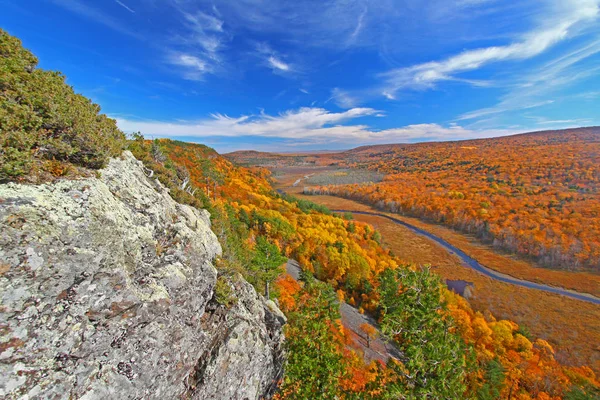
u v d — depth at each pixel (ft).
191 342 37.55
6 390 20.35
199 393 36.88
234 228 153.69
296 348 61.05
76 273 25.31
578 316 213.87
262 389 51.34
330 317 65.31
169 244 40.04
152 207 41.16
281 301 110.73
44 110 30.22
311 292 68.95
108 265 27.96
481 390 94.22
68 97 36.22
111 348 27.40
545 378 138.82
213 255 55.52
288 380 56.03
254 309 58.23
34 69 34.12
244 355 45.47
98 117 43.73
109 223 29.55
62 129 31.45
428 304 51.47
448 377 46.44
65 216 25.84
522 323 206.49
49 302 23.47
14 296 21.56
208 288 44.14
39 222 23.90
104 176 36.06
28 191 24.67
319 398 55.06
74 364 24.40
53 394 22.54
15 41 32.17
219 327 44.27
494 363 121.08
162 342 32.58
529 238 339.98
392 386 48.26
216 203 171.63
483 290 256.11
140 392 29.40
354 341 126.11
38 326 22.61
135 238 33.47
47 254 23.68
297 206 384.47
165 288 34.47
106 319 27.22
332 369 57.88
